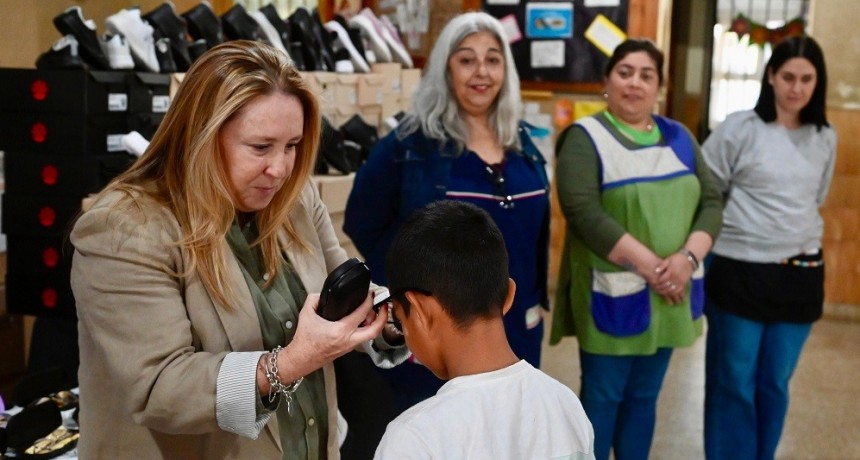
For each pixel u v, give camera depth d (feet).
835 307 19.44
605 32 18.52
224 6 14.66
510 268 8.77
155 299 4.62
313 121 5.07
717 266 10.64
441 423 4.07
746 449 10.70
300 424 5.32
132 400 4.58
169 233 4.75
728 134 10.64
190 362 4.59
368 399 7.88
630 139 9.57
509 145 8.87
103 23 12.45
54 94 9.10
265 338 5.05
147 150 4.92
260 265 5.26
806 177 10.32
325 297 4.64
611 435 9.87
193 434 4.86
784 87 10.22
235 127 4.69
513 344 8.94
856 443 12.92
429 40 18.65
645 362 9.96
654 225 9.36
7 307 9.62
